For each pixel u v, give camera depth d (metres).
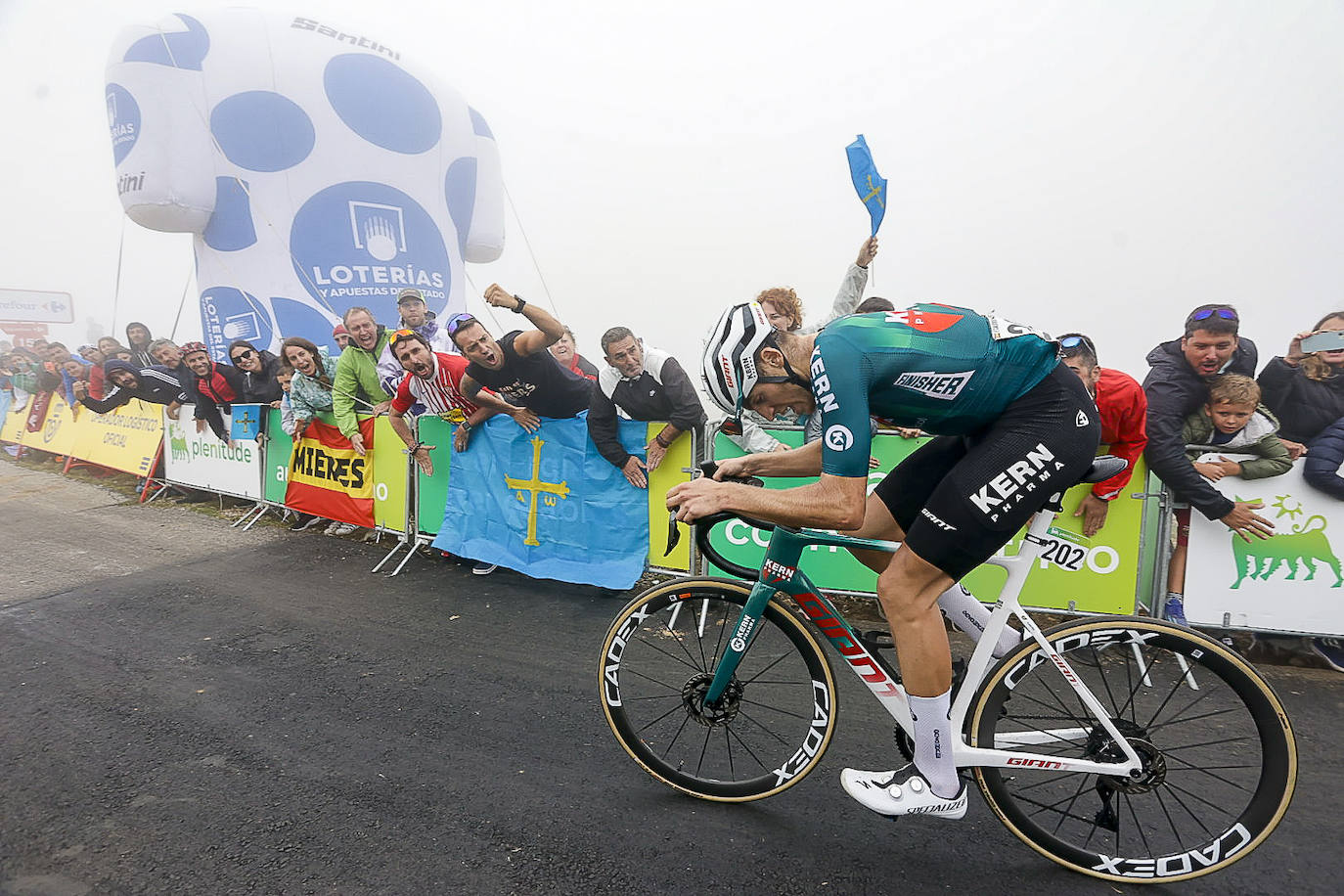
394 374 5.21
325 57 8.05
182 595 3.65
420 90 8.70
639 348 3.29
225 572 4.04
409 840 1.74
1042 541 1.59
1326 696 2.57
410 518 4.31
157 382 5.88
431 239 8.79
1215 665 1.58
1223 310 2.64
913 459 1.86
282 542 4.70
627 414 3.44
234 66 7.66
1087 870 1.64
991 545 1.50
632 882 1.60
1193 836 1.78
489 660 2.84
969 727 1.67
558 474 3.71
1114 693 2.40
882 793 1.61
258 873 1.62
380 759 2.12
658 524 3.49
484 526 3.98
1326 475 2.68
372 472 4.48
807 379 1.60
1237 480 2.76
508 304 3.44
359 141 8.16
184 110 7.49
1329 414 2.68
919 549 1.52
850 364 1.44
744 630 1.77
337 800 1.91
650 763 1.94
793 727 2.31
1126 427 2.65
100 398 7.44
